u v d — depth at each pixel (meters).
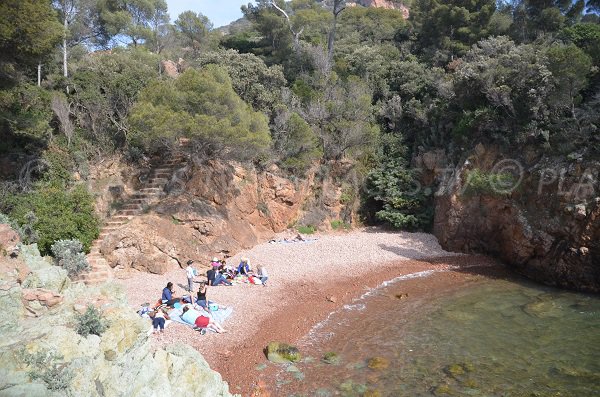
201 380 8.48
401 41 44.38
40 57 17.28
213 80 21.17
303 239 25.45
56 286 8.47
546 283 19.78
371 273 20.61
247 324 14.47
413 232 27.55
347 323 15.04
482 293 18.23
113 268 18.33
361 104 29.36
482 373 11.41
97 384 6.89
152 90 20.81
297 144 26.91
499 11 39.19
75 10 34.50
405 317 15.54
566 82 21.20
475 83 25.73
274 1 43.38
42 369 6.52
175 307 14.52
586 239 18.47
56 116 23.34
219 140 20.19
